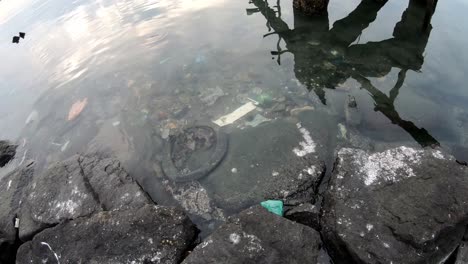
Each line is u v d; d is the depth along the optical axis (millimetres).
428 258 2838
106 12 9195
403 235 2918
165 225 3434
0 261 3965
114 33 8031
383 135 4406
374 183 3395
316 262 2963
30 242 3643
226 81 5953
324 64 5961
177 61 6695
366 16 7156
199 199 4031
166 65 6648
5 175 4953
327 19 7285
